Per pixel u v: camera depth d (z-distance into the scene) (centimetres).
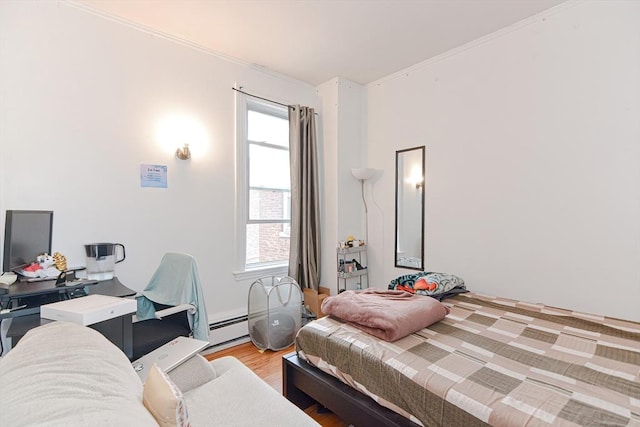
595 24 214
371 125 364
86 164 227
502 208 260
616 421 97
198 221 284
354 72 339
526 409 104
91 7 227
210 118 291
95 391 72
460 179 286
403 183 332
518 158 250
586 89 218
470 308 207
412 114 324
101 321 137
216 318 294
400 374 132
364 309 178
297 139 337
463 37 270
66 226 219
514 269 253
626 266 204
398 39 273
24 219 181
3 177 197
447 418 114
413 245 323
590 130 217
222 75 298
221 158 298
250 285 319
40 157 209
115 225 240
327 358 166
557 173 231
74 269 214
